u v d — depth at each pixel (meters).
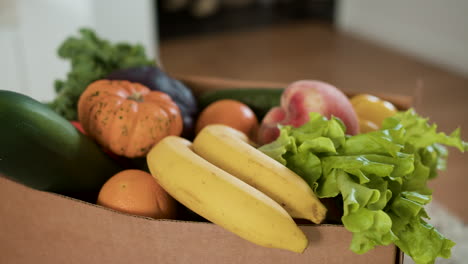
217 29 3.25
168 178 0.48
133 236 0.48
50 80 1.71
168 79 0.73
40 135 0.51
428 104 2.25
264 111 0.77
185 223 0.46
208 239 0.47
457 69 2.65
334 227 0.45
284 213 0.45
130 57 0.84
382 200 0.46
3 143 0.48
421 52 2.84
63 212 0.48
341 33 3.27
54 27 1.66
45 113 0.52
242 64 2.76
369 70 2.67
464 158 1.82
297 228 0.44
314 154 0.50
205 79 0.81
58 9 1.65
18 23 1.58
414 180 0.53
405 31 2.91
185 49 2.98
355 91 0.76
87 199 0.60
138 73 0.71
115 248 0.49
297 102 0.63
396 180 0.49
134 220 0.47
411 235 0.47
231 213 0.44
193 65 2.75
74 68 0.81
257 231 0.44
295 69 2.69
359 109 0.71
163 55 2.89
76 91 0.78
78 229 0.49
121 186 0.53
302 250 0.45
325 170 0.49
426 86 2.45
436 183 1.68
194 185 0.46
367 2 3.13
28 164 0.50
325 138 0.49
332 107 0.62
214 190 0.45
